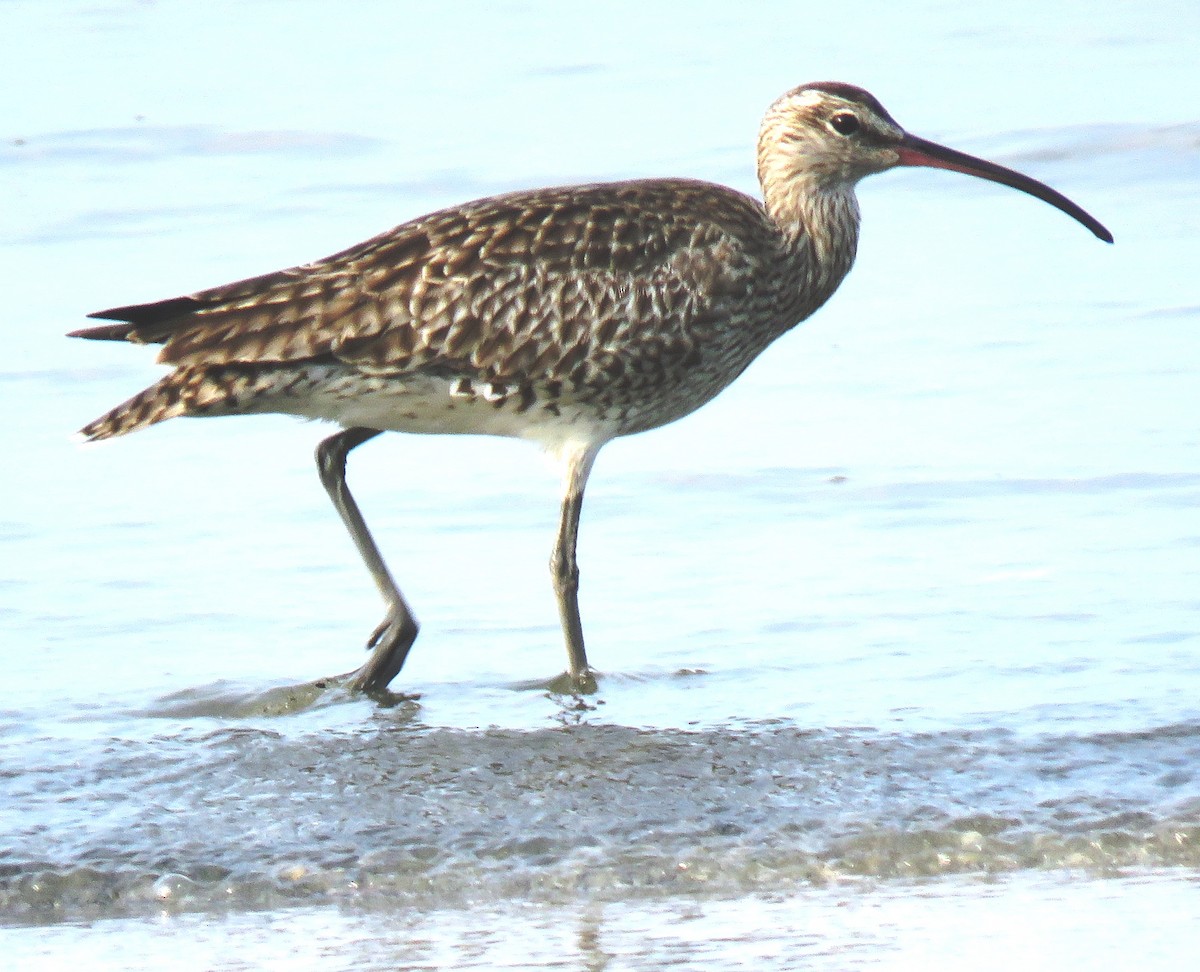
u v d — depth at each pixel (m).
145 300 20.03
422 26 28.84
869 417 17.64
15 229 22.17
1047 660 12.84
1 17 29.16
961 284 20.36
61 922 9.91
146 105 25.73
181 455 17.31
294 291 12.78
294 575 14.97
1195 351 18.39
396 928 9.71
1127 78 25.72
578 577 13.17
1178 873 10.10
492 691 12.78
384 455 17.34
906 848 10.38
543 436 13.58
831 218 14.55
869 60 26.89
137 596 14.58
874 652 13.16
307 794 11.01
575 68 26.84
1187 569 14.31
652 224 13.45
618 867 10.23
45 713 12.48
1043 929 9.54
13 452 17.28
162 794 11.07
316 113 25.36
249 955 9.46
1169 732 11.52
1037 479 16.16
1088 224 14.89
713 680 12.79
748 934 9.56
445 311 12.89
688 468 16.84
